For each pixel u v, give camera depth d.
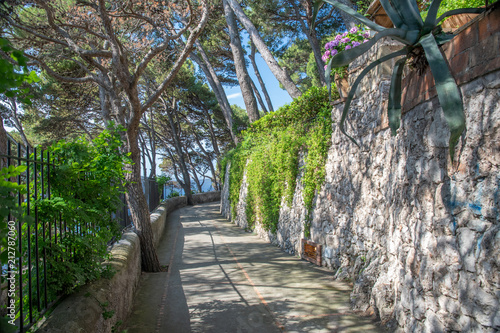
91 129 20.70
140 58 9.98
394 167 4.00
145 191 12.17
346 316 4.02
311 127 7.47
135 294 5.16
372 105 5.01
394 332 3.39
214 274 6.21
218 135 33.09
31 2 6.86
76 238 2.98
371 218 4.81
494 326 2.09
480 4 3.81
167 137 32.62
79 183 3.25
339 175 6.04
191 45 6.92
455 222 2.54
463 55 2.50
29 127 18.53
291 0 16.75
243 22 14.28
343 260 5.68
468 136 2.43
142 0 7.50
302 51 23.39
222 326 3.91
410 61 3.25
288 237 8.10
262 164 10.07
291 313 4.19
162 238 10.64
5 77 1.39
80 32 8.95
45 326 2.30
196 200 26.86
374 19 6.14
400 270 3.42
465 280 2.38
